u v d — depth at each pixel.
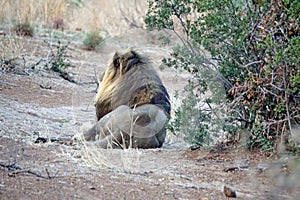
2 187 8.73
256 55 11.53
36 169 9.82
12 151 10.86
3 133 12.26
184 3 12.56
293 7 10.96
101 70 21.97
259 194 9.36
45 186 8.96
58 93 17.61
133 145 12.52
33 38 24.62
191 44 13.20
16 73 18.72
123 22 30.20
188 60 12.30
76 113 15.70
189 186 9.48
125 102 13.33
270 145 11.31
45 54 21.95
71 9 30.56
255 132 11.47
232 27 11.74
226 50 11.93
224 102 11.87
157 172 10.25
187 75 20.58
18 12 25.61
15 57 19.92
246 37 11.53
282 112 11.24
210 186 9.62
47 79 18.88
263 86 11.20
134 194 8.91
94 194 8.79
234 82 12.01
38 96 16.77
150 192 9.05
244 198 9.09
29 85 17.69
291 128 10.99
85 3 32.19
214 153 11.50
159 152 11.81
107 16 30.91
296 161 10.27
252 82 11.20
